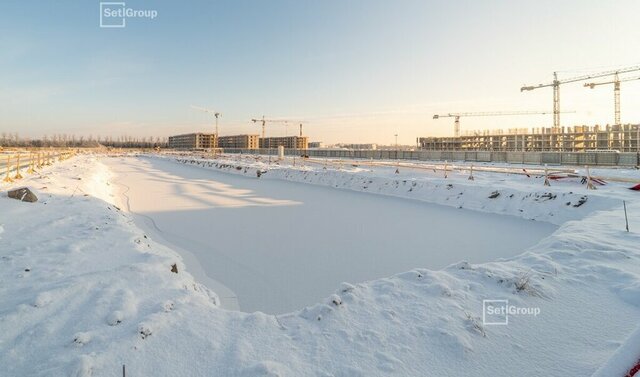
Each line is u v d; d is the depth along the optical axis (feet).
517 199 43.45
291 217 40.16
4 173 60.85
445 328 12.32
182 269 22.33
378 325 12.51
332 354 10.93
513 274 16.83
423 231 33.35
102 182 69.05
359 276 21.81
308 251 27.04
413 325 12.53
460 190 50.88
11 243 22.43
